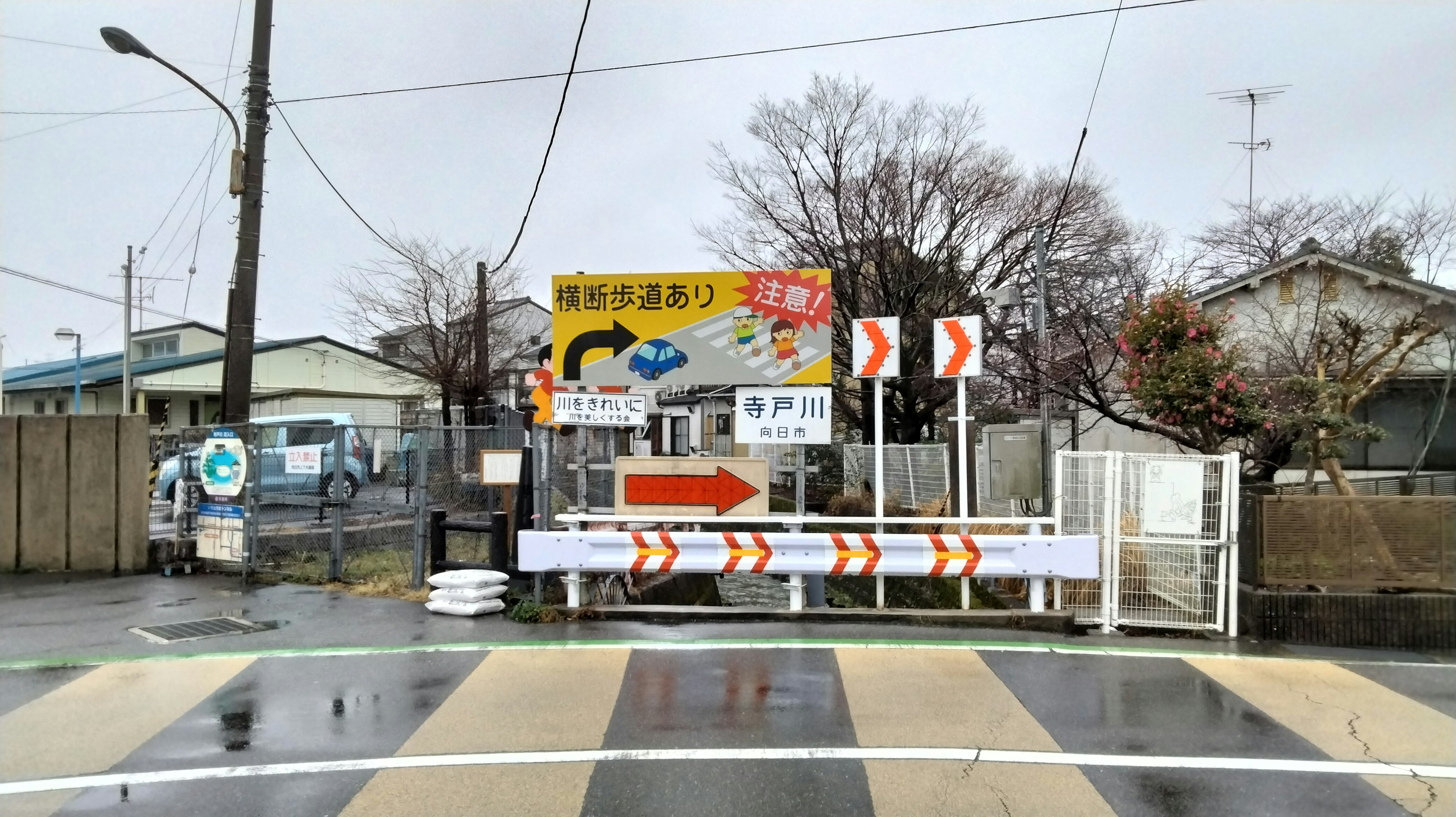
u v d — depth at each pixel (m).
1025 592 7.71
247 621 6.92
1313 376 10.70
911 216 17.42
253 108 10.30
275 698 5.11
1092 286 17.58
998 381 16.66
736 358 7.14
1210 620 6.55
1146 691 5.17
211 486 9.04
